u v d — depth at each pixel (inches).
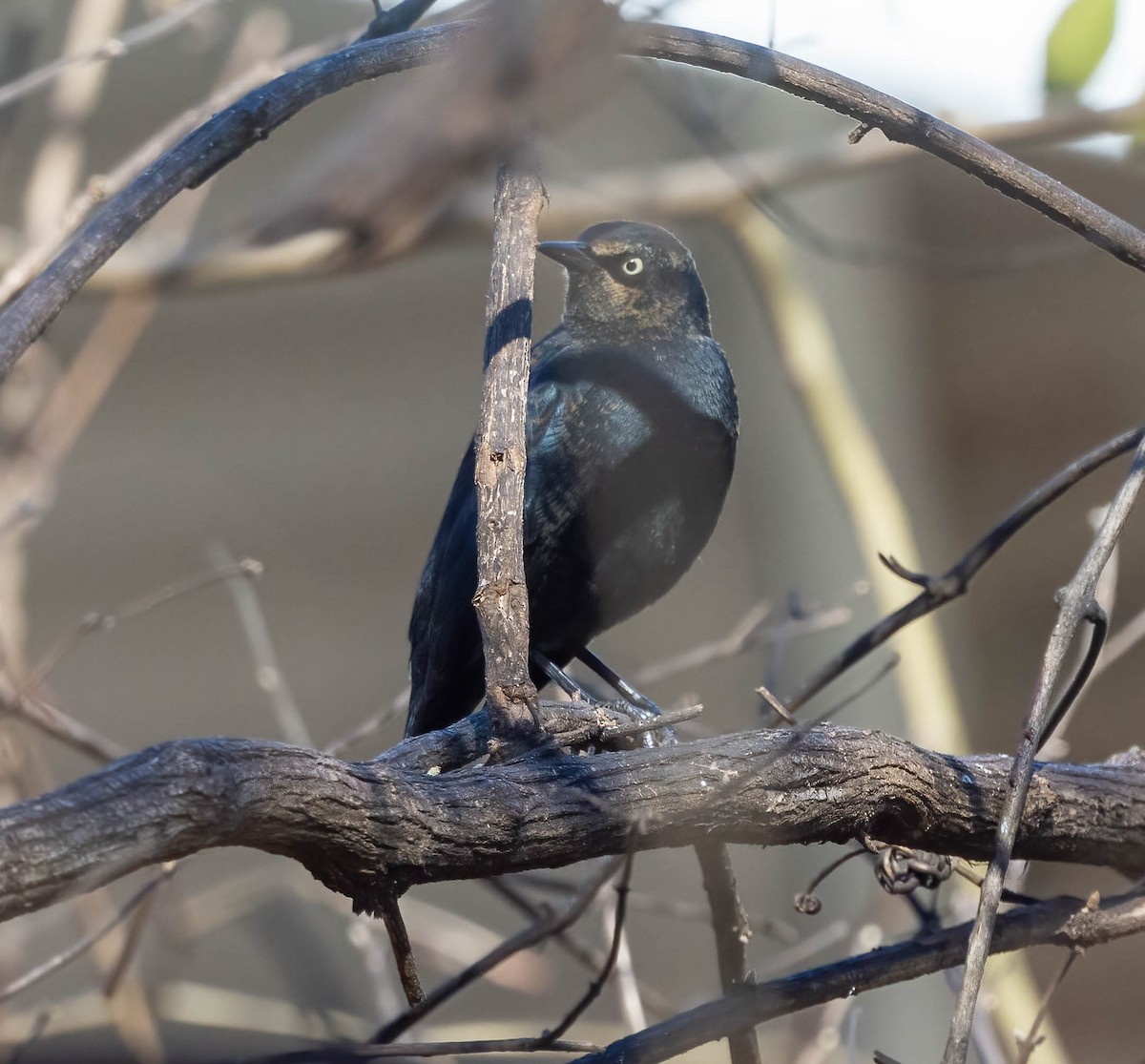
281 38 404.5
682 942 528.4
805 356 441.1
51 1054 309.1
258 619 342.0
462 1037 415.5
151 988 349.7
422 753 229.1
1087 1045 524.7
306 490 606.5
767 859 530.0
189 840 148.4
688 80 365.4
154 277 362.0
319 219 333.4
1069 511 561.6
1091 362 561.0
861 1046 431.2
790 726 234.8
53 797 140.9
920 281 558.6
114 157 577.6
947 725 387.2
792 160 417.1
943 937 219.5
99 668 577.3
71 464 587.8
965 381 564.7
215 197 566.6
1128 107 334.3
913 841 221.8
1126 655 541.6
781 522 578.2
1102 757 542.3
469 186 261.7
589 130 554.6
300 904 469.7
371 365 615.8
